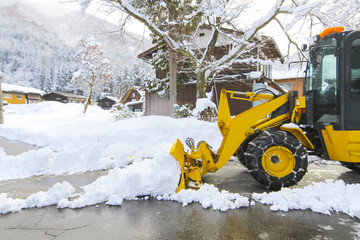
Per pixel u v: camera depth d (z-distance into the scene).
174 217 2.76
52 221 2.70
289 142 3.52
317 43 3.82
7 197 3.45
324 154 3.72
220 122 4.00
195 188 3.48
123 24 10.00
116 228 2.52
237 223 2.60
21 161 4.93
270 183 3.52
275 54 15.91
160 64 13.07
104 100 54.25
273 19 8.46
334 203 2.96
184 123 7.57
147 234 2.39
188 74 13.20
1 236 2.38
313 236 2.33
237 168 5.09
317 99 3.74
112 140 7.01
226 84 14.36
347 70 3.36
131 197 3.34
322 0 5.14
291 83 22.91
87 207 3.08
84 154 5.29
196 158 3.71
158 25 10.38
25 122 14.74
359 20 6.37
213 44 10.25
